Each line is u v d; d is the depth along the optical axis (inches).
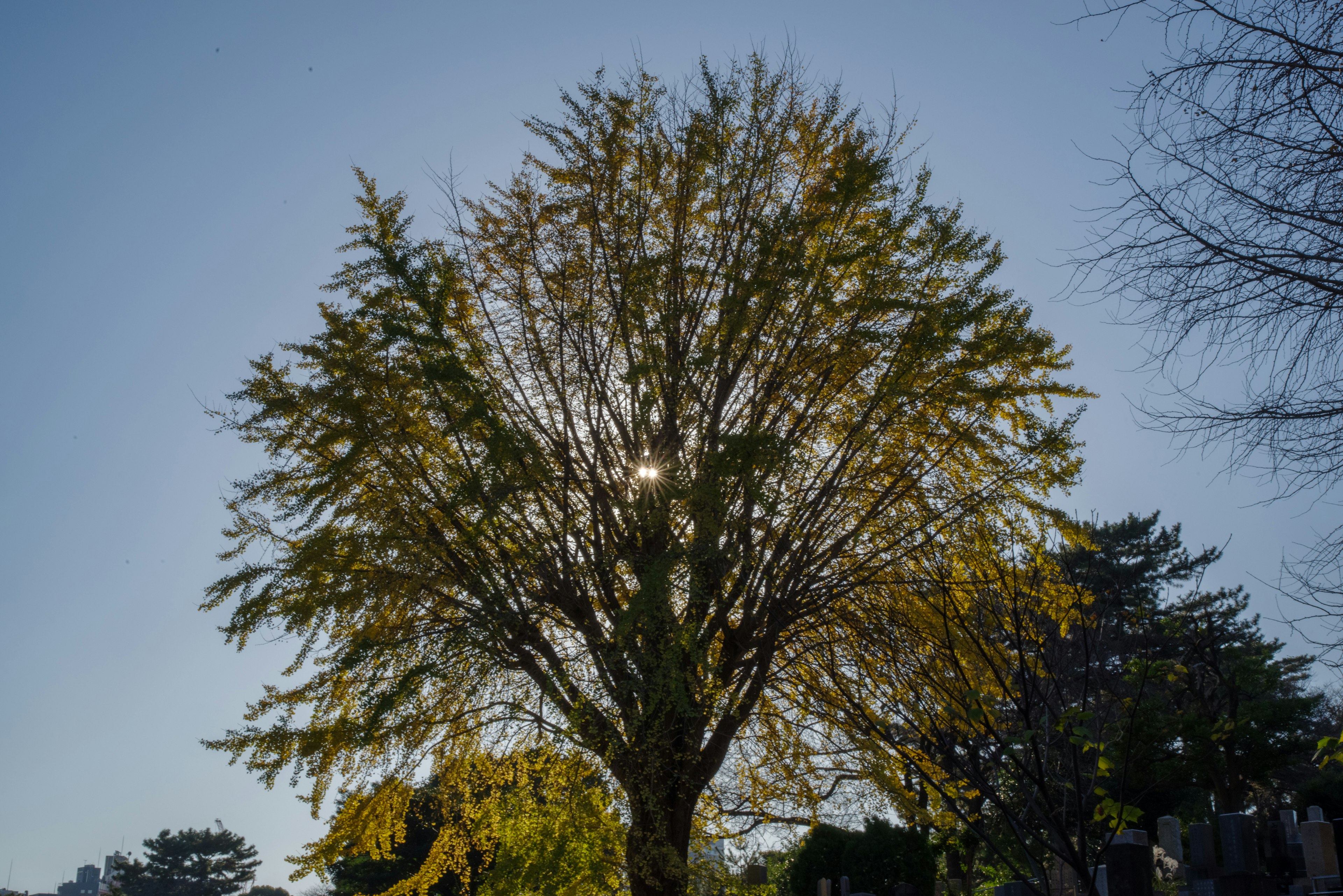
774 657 382.6
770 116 399.2
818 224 367.2
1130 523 767.7
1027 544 319.3
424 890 401.1
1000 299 352.8
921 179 363.6
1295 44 179.2
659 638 319.6
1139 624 248.4
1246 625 666.2
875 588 373.7
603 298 393.4
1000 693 311.4
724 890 358.6
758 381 382.9
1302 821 771.4
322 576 323.9
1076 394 379.9
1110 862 355.6
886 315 361.4
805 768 392.2
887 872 633.6
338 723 324.8
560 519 347.3
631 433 373.4
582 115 403.2
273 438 350.9
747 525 343.6
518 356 390.6
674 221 405.1
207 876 2272.4
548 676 343.3
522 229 403.9
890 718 315.6
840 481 362.3
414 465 344.8
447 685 335.6
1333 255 183.5
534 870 324.8
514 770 398.3
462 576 333.7
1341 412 183.8
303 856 362.9
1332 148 182.4
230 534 353.4
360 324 348.2
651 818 334.3
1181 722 442.0
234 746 324.2
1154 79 192.4
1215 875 496.4
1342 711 776.9
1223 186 189.9
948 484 363.3
